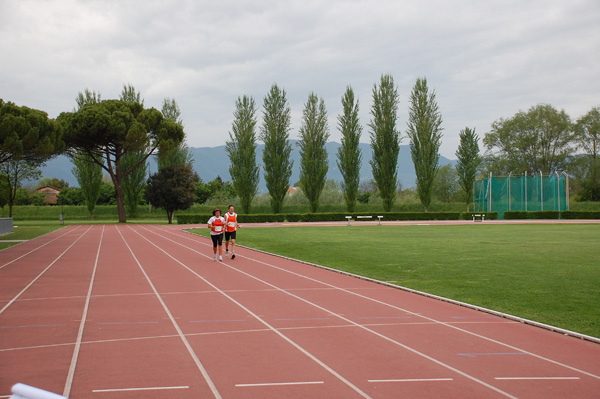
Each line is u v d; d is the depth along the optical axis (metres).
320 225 49.47
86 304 10.29
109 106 54.66
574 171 83.06
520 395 5.30
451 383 5.65
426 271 15.12
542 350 7.00
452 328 8.25
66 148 53.34
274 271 15.59
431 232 35.50
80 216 74.12
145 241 29.05
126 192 65.06
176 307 9.96
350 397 5.20
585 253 19.92
